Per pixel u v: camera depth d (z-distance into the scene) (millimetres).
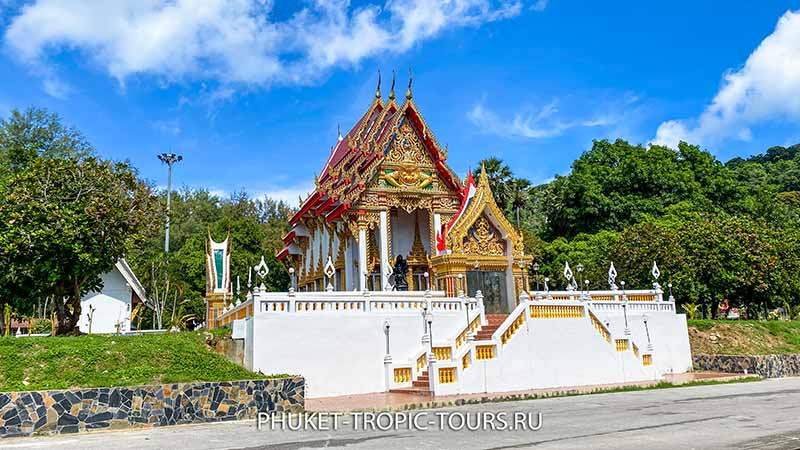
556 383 21375
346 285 31094
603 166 65812
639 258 36625
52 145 39344
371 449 9953
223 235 54469
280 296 19266
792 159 109562
